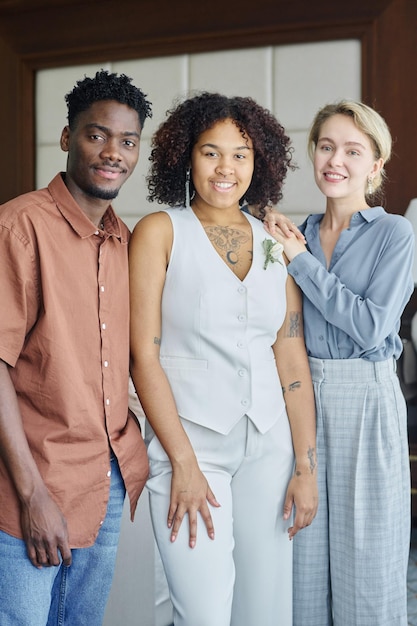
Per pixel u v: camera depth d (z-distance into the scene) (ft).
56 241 4.59
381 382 6.05
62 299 4.58
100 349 4.77
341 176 6.33
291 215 12.00
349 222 6.41
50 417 4.54
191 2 12.34
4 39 13.75
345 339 6.08
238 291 5.36
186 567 5.13
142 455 5.13
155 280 5.26
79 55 13.25
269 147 5.71
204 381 5.28
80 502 4.63
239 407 5.32
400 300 6.07
